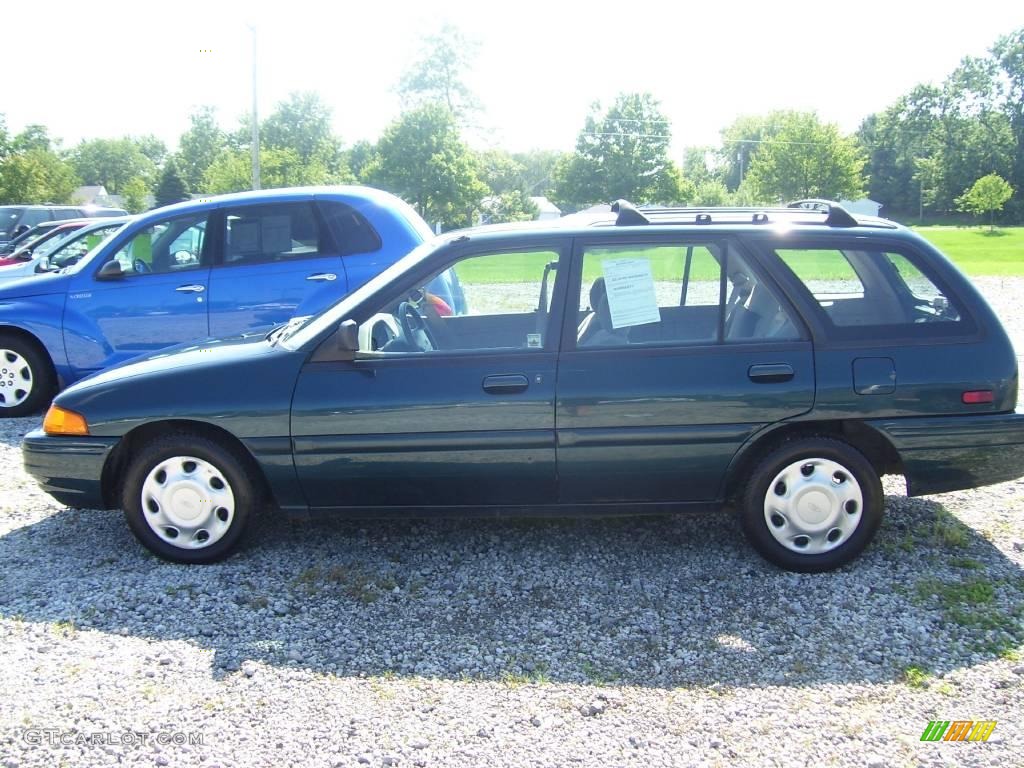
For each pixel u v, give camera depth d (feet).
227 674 11.53
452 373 14.11
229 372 14.53
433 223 190.19
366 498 14.55
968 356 14.14
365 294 14.96
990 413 14.15
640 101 229.66
